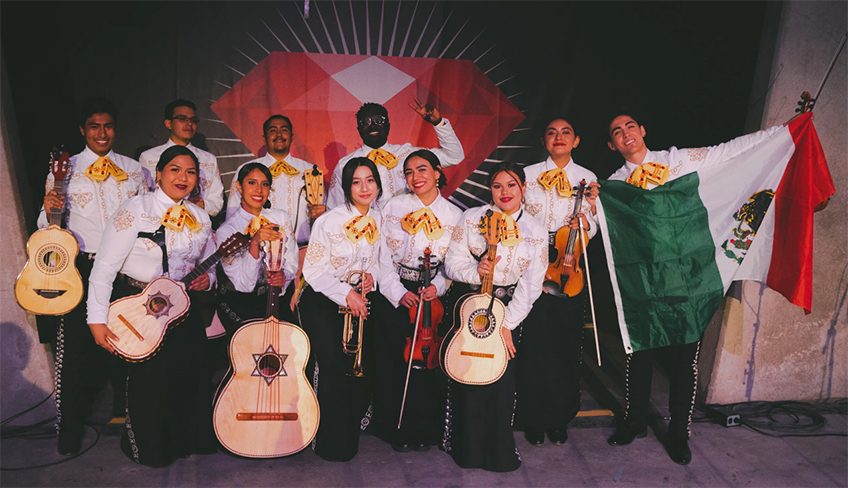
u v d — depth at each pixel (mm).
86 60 4926
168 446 3865
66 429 4016
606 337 6094
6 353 4340
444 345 3770
